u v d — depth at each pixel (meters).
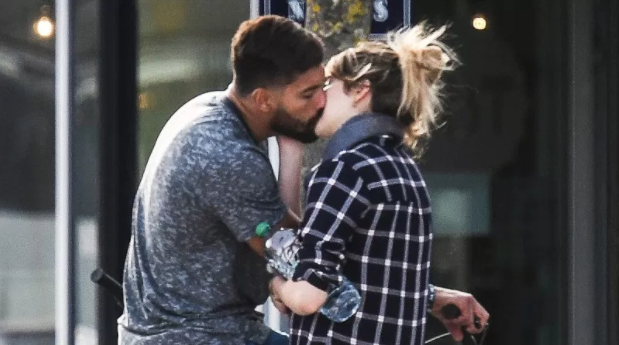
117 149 25.38
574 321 27.42
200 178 12.24
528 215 27.59
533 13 27.34
